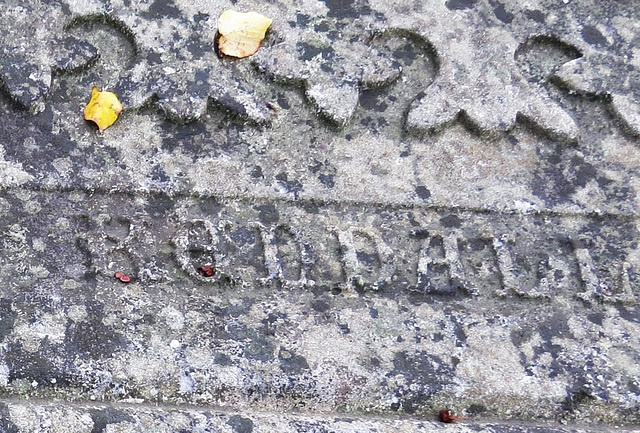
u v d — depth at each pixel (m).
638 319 1.14
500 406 1.09
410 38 1.25
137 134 1.17
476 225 1.17
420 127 1.20
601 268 1.17
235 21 1.21
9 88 1.16
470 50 1.24
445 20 1.25
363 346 1.10
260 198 1.16
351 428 1.06
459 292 1.14
